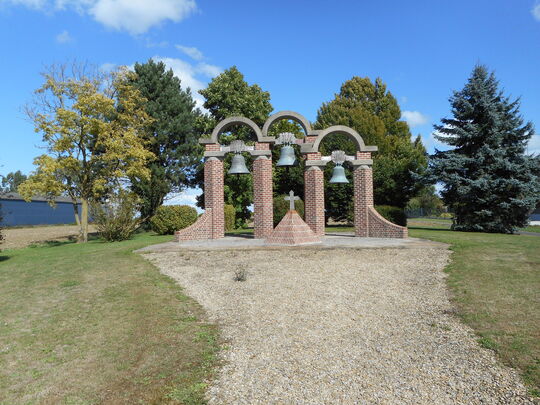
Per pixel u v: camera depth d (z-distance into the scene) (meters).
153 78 32.09
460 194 23.44
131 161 24.31
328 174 29.97
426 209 60.09
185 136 32.84
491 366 4.96
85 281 10.02
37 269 11.94
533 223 36.72
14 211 48.41
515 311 6.85
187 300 8.27
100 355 5.58
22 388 4.70
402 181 29.31
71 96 23.59
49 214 54.19
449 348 5.58
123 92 26.56
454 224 24.80
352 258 11.89
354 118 36.56
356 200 17.36
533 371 4.72
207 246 14.34
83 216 23.47
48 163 20.89
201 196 35.41
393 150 38.12
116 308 7.74
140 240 20.06
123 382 4.81
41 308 7.87
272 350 5.69
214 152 17.44
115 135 24.14
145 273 10.81
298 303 7.87
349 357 5.41
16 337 6.31
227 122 17.47
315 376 4.88
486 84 24.50
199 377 4.91
